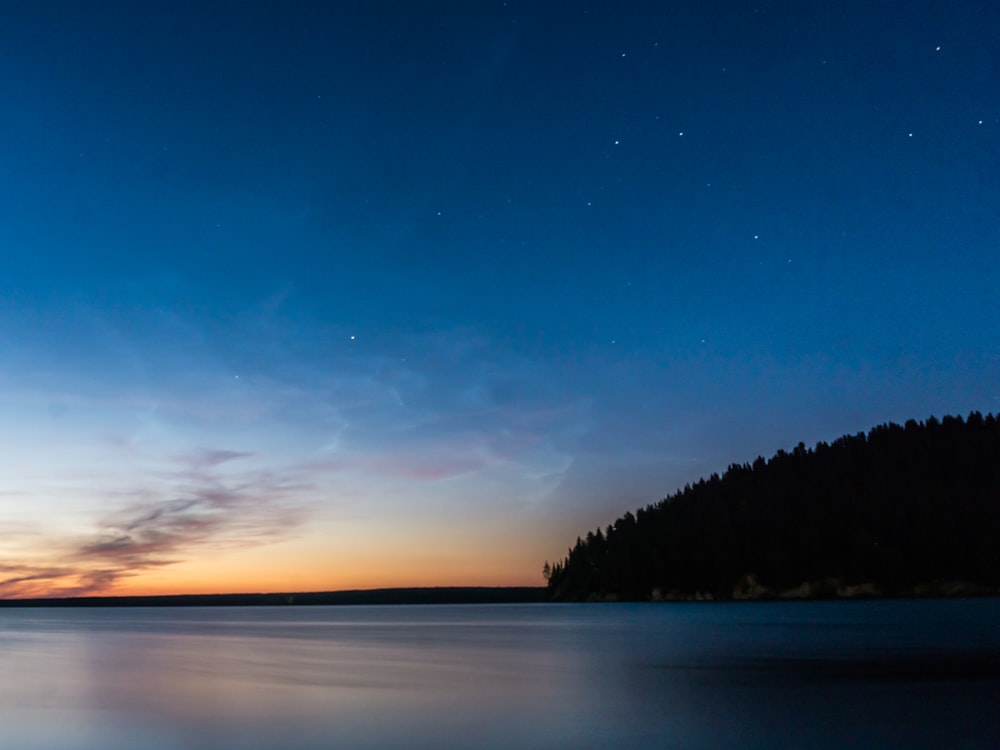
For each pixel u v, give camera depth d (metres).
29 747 17.64
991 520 163.75
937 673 29.95
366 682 29.62
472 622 109.62
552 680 29.73
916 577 158.38
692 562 178.38
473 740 17.45
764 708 21.42
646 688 26.66
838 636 55.16
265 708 22.78
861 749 15.62
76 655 47.09
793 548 171.12
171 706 23.47
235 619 163.75
